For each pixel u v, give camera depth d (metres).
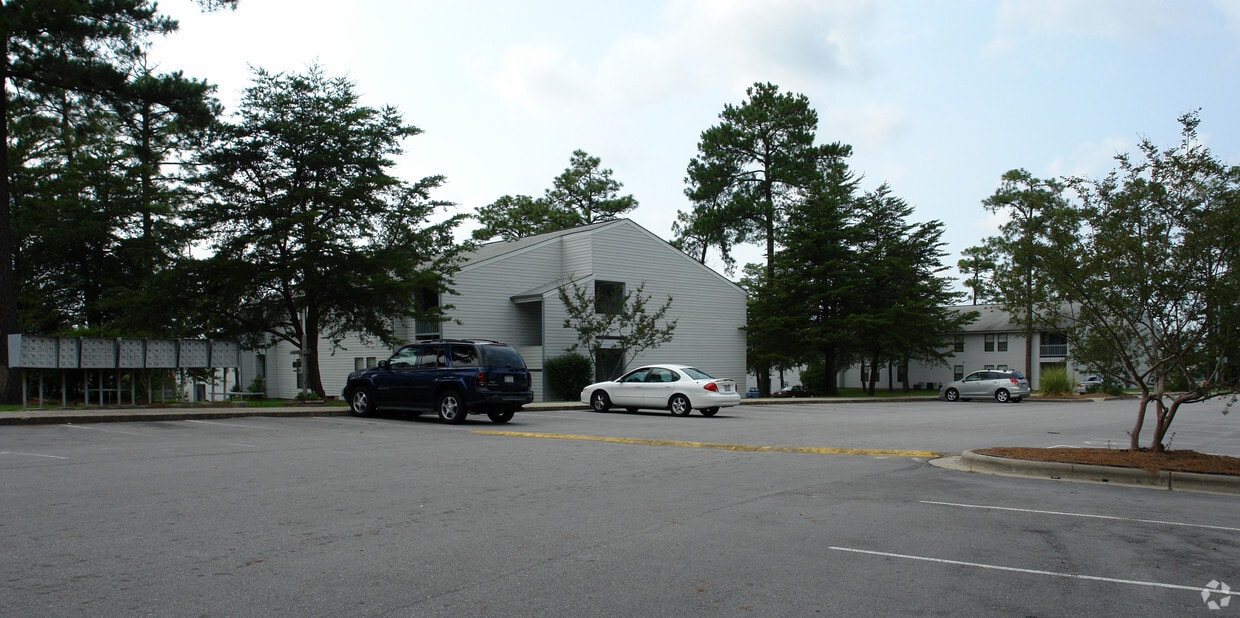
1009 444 16.00
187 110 23.97
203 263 26.11
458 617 5.00
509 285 38.22
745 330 45.97
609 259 39.69
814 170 53.50
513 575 5.95
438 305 35.56
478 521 7.82
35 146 35.53
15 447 13.21
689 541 7.10
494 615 5.06
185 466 11.25
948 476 11.19
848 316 47.31
